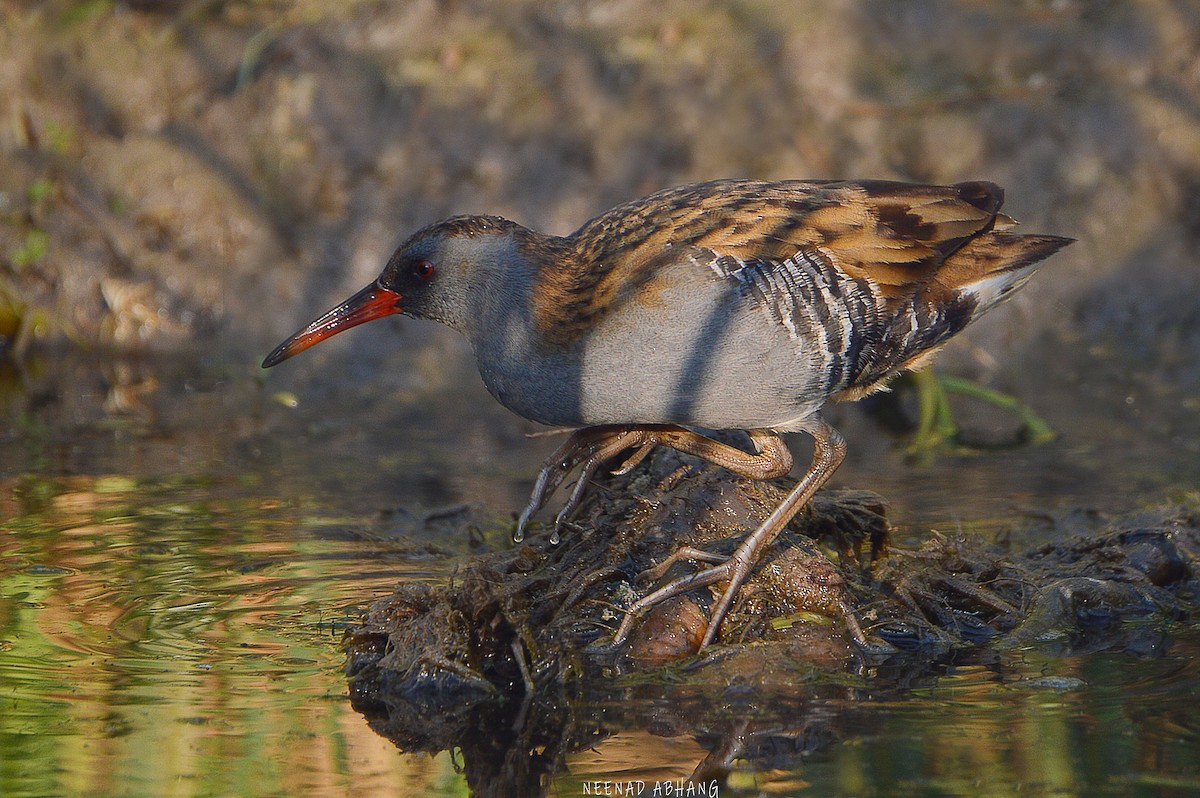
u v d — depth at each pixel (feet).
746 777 22.68
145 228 49.73
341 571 31.45
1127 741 23.47
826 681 26.53
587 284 29.48
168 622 28.68
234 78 50.88
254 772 22.84
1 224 50.26
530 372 30.04
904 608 29.32
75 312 49.37
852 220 29.94
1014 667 27.07
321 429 42.24
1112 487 36.19
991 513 34.68
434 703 25.63
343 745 23.93
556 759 23.54
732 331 28.89
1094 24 49.34
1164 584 31.19
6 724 24.23
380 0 51.85
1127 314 46.26
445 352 47.42
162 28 51.78
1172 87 48.29
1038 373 44.91
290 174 49.55
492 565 29.78
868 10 50.16
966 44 49.60
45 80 51.31
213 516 34.91
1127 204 47.21
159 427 42.37
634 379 29.35
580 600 28.99
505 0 51.62
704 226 29.43
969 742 23.59
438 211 48.83
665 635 28.07
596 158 49.01
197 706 25.14
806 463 38.52
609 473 32.30
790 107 48.96
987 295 31.22
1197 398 42.47
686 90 49.37
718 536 30.37
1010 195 47.42
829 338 29.45
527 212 48.62
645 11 51.01
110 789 22.17
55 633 28.04
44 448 40.40
